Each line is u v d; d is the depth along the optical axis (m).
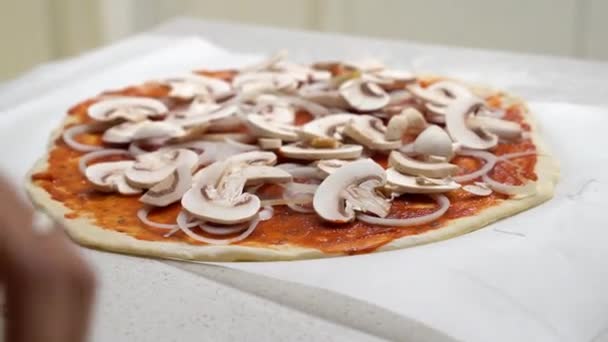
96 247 0.59
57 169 0.68
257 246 0.58
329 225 0.60
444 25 1.23
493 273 0.56
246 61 0.88
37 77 0.87
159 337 0.52
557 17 1.17
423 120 0.70
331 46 0.92
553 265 0.56
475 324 0.52
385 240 0.58
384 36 1.27
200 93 0.78
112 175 0.66
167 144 0.71
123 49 0.93
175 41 0.93
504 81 0.83
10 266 0.32
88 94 0.81
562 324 0.52
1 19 1.19
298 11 1.30
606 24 1.15
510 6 1.18
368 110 0.73
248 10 1.31
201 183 0.62
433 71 0.85
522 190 0.63
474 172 0.65
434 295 0.54
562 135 0.72
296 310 0.54
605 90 0.80
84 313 0.32
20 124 0.75
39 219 0.33
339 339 0.52
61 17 1.24
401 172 0.64
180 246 0.58
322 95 0.74
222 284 0.56
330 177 0.62
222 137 0.71
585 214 0.61
